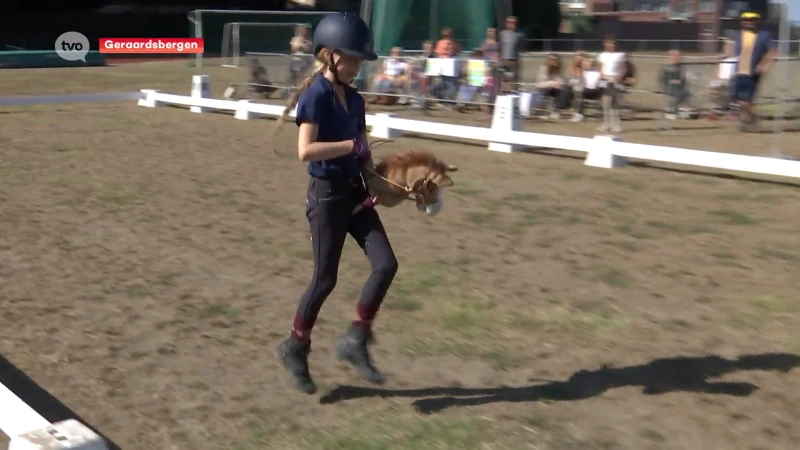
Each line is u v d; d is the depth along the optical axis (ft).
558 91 56.49
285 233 25.96
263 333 17.80
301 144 13.04
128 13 151.23
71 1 147.84
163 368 16.07
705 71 58.08
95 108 61.52
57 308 19.42
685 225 26.23
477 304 19.22
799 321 17.95
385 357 16.37
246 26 104.22
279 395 14.92
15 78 90.07
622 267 21.98
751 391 14.61
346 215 13.78
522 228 26.13
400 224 26.76
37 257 23.65
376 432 13.43
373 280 13.88
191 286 20.95
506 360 16.15
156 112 59.26
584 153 40.73
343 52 13.05
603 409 14.08
